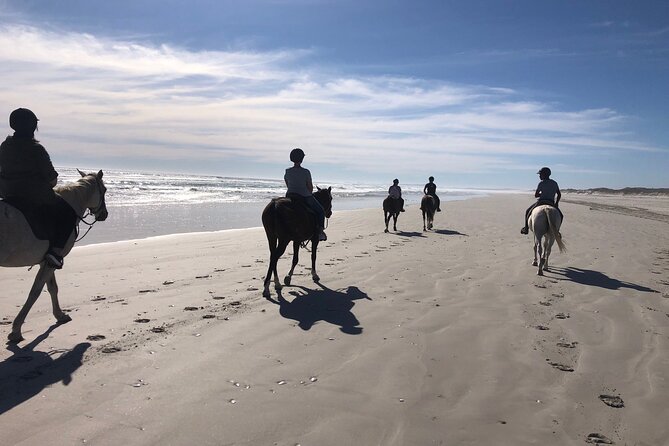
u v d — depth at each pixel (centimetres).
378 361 493
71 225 557
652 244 1519
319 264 1038
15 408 374
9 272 880
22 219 493
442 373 468
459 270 995
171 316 621
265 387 423
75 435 337
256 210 2788
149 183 6500
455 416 384
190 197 3850
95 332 554
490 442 348
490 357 512
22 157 501
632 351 538
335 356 503
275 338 551
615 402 412
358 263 1052
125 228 1741
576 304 741
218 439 338
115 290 760
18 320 520
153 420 360
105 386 416
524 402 411
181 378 435
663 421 383
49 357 478
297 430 354
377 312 668
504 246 1386
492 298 764
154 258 1077
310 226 832
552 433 362
